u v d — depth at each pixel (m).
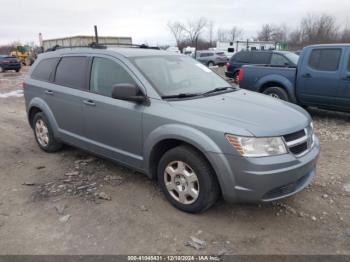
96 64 4.48
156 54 4.48
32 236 3.29
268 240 3.20
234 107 3.63
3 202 3.96
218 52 34.41
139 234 3.30
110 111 4.14
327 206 3.81
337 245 3.13
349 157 5.36
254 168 3.08
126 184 4.34
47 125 5.36
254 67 8.80
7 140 6.43
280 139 3.20
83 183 4.40
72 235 3.30
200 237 3.25
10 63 28.34
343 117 8.25
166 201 3.89
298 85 7.94
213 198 3.45
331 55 7.32
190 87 4.18
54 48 5.62
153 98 3.77
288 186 3.30
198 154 3.40
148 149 3.78
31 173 4.79
